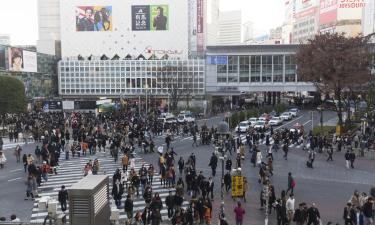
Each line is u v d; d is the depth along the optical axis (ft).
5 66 270.46
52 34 389.19
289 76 299.79
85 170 93.66
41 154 111.34
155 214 61.26
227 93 309.22
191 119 214.90
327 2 468.34
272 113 229.25
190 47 380.78
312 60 165.58
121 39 363.76
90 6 361.51
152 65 318.86
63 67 330.75
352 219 61.05
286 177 97.60
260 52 300.40
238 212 62.85
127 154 107.14
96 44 365.81
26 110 218.79
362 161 117.39
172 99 293.02
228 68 307.37
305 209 62.13
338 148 131.23
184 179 95.61
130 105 279.08
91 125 155.43
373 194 72.49
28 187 81.56
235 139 140.87
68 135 134.72
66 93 332.60
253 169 106.01
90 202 38.52
